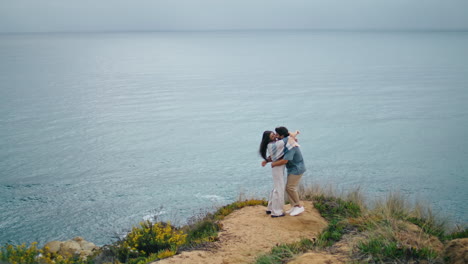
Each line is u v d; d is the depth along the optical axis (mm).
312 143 95625
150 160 83375
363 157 81125
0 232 43094
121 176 70250
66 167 76375
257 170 72688
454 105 152750
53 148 93562
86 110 154000
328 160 79000
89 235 42062
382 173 69125
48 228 44062
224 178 67750
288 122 128625
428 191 58094
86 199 56031
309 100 175750
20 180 66938
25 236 42031
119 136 110188
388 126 117000
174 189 61281
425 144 92875
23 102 167125
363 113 140375
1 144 96375
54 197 57125
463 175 67188
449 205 51312
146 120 136125
